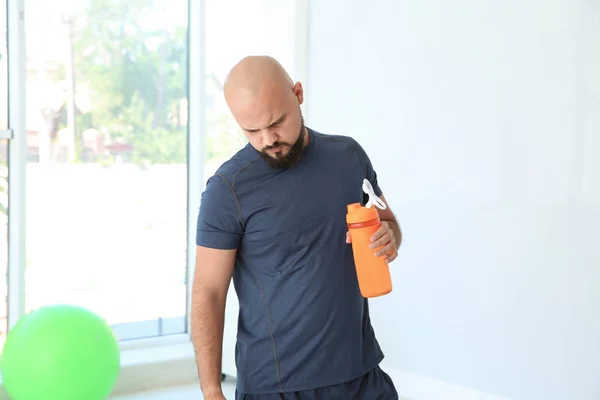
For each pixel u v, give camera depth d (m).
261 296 1.44
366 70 2.92
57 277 3.14
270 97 1.31
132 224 3.30
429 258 2.81
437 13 2.69
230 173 1.40
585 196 2.37
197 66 3.33
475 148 2.63
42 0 2.99
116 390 3.02
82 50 3.10
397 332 2.94
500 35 2.53
